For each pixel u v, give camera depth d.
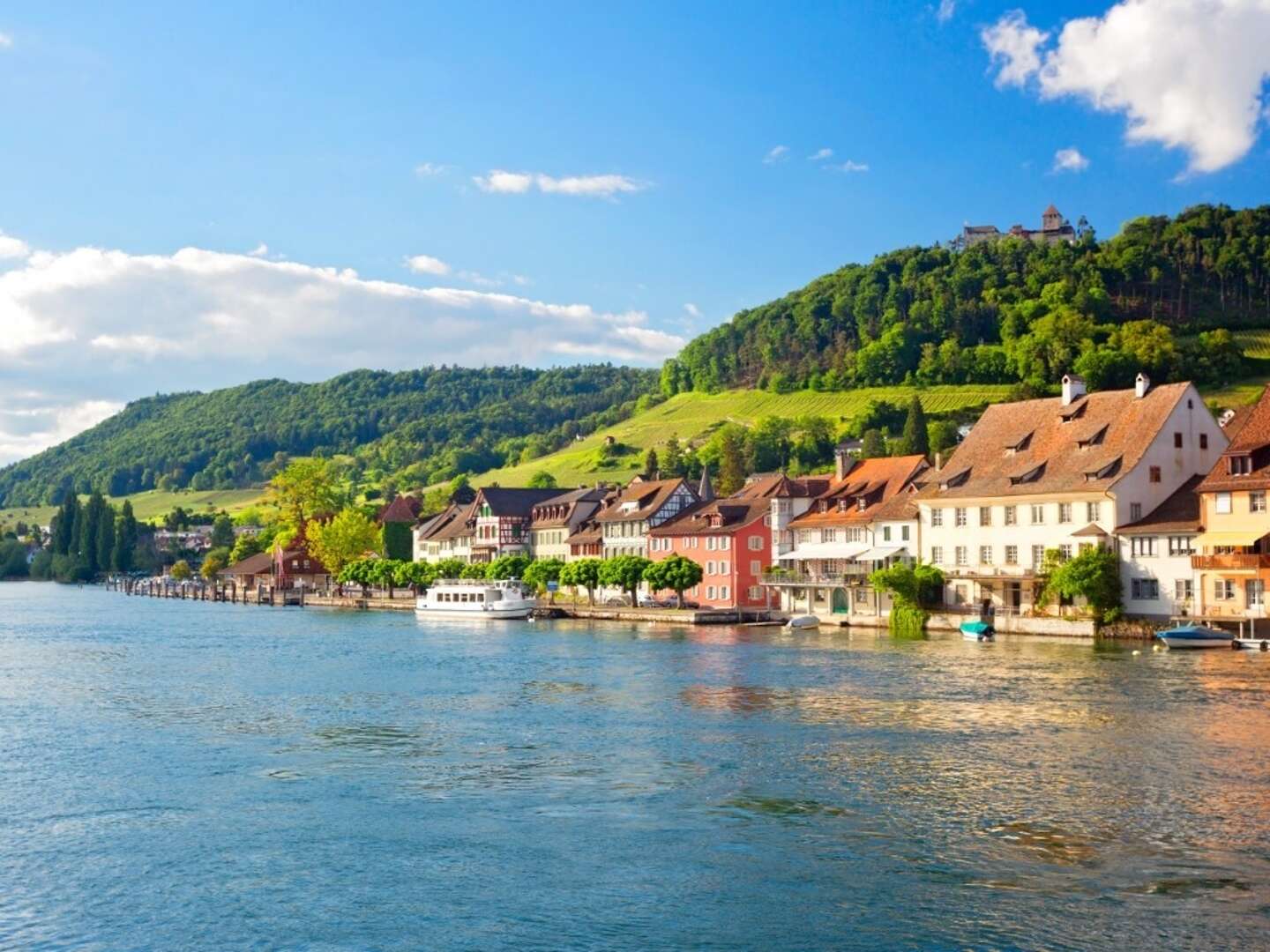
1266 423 98.81
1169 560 102.88
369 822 44.47
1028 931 33.09
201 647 119.44
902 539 128.88
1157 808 44.22
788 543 146.38
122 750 58.81
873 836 41.59
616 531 180.00
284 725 65.50
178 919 35.31
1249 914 33.94
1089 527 108.12
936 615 118.50
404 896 36.66
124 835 43.47
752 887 36.78
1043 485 113.56
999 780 48.94
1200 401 112.31
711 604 153.12
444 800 47.59
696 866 38.69
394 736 61.66
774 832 42.19
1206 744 55.03
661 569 146.00
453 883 37.66
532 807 46.12
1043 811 44.19
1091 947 32.00
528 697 74.81
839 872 37.94
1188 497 107.00
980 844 40.47
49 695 79.75
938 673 81.94
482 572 184.50
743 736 59.28
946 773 50.38
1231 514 98.56
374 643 121.81
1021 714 63.88
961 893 35.91
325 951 32.91
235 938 33.88
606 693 75.94
